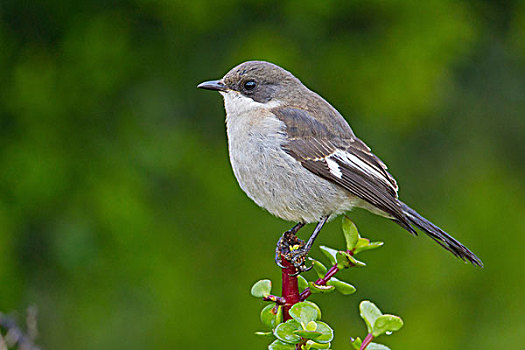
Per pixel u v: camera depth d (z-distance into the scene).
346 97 12.63
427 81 12.48
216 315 12.32
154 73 11.92
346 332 12.63
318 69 12.51
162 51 11.95
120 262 11.52
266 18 12.28
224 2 11.85
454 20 12.50
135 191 11.59
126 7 11.62
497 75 13.38
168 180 12.32
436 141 13.48
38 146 11.20
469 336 12.98
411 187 13.31
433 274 13.09
